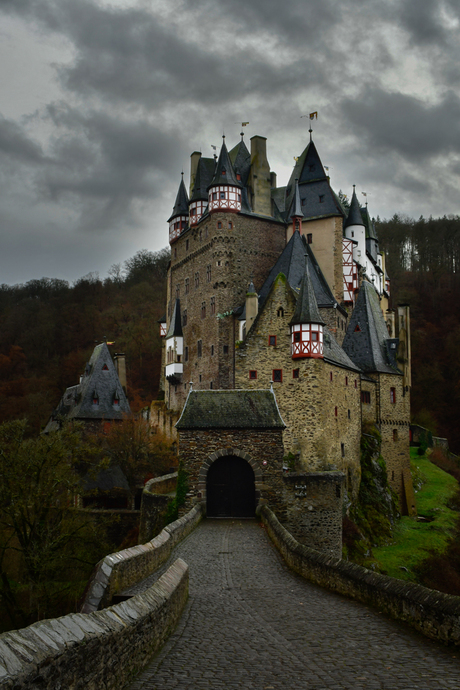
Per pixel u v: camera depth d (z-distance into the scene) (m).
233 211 68.31
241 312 66.00
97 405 71.69
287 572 18.69
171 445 64.75
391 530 50.16
